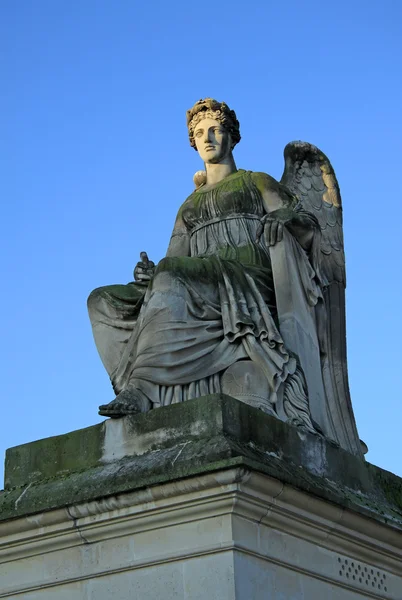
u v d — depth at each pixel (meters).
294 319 11.34
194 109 13.09
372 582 10.70
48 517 9.84
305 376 11.24
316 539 10.01
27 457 10.68
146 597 9.31
